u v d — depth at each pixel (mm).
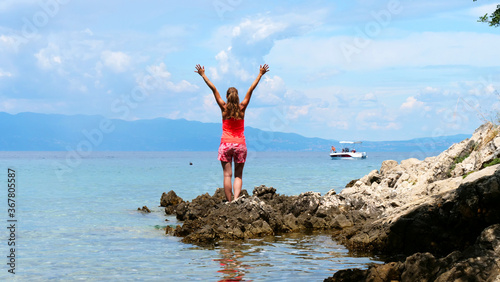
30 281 7293
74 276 7598
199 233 11070
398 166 18406
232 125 13531
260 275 7551
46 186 29547
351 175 41781
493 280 5641
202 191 26141
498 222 8320
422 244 9305
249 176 40094
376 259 8922
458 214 8898
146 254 9438
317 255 9281
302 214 13578
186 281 7191
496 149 12438
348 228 11969
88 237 11617
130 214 16422
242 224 11828
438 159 15258
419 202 10359
